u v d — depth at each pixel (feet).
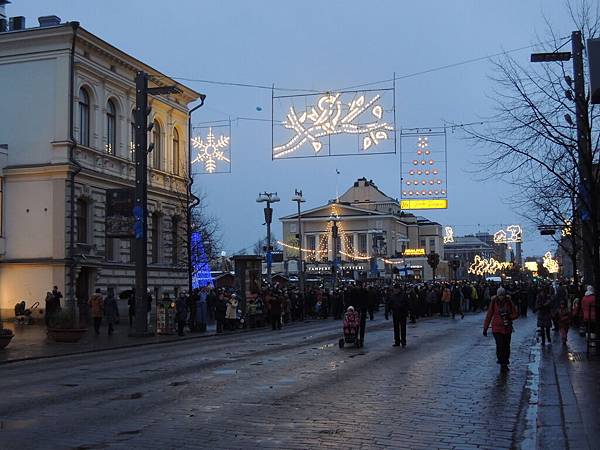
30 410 35.27
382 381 44.91
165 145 152.05
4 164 121.39
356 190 405.59
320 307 146.72
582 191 56.85
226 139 98.43
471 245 513.86
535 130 57.00
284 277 206.08
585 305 58.80
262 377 47.42
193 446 26.91
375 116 70.74
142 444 27.32
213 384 44.09
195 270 157.58
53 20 127.24
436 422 31.55
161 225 148.77
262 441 27.66
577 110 54.44
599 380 42.39
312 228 378.53
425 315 146.10
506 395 39.29
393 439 28.04
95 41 124.36
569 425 29.66
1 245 120.57
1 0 131.44
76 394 40.70
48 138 120.26
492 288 175.01
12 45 122.31
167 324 96.07
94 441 27.94
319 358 59.93
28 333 97.71
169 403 36.94
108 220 95.35
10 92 122.93
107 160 130.21
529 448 26.66
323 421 31.68
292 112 72.49
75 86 121.19
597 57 26.27
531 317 139.23
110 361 61.82
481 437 28.53
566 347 67.15
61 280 117.70
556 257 260.42
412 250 343.46
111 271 129.90
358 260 344.69
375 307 171.63
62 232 118.21
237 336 95.04
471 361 56.75
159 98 148.36
